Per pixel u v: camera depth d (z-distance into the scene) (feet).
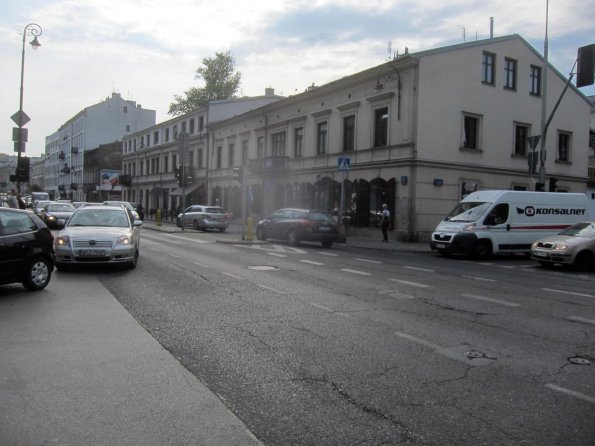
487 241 58.44
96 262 36.91
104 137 273.33
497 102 87.92
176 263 43.62
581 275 45.68
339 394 14.66
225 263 44.65
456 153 82.23
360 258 53.31
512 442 11.89
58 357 17.51
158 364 16.98
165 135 187.73
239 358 17.80
